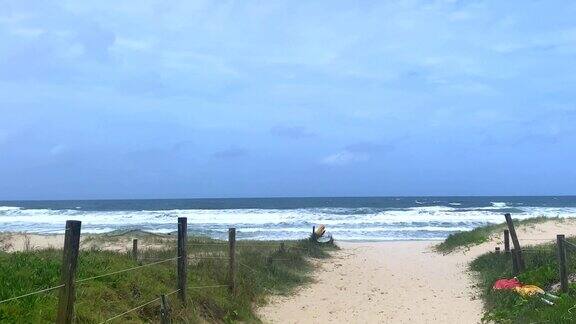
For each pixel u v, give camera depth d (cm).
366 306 1273
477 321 1087
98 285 842
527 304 1054
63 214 6062
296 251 1986
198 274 1169
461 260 2027
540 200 10506
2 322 614
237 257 1535
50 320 671
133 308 830
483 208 6525
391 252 2370
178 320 877
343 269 1839
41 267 910
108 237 2564
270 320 1107
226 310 1031
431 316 1159
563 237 1095
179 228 955
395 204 8612
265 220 4881
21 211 6606
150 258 1393
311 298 1359
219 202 10469
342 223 4512
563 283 1080
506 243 1761
